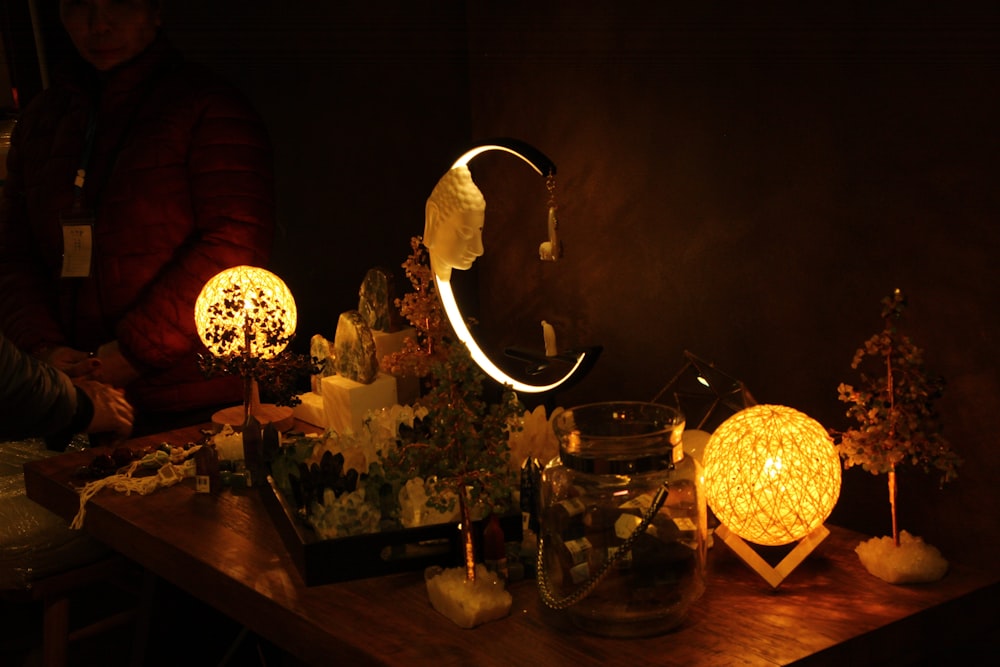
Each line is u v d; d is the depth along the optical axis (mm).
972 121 1495
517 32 2400
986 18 1454
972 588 1382
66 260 2502
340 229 2951
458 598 1370
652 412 1444
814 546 1423
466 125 2635
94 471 2066
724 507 1400
